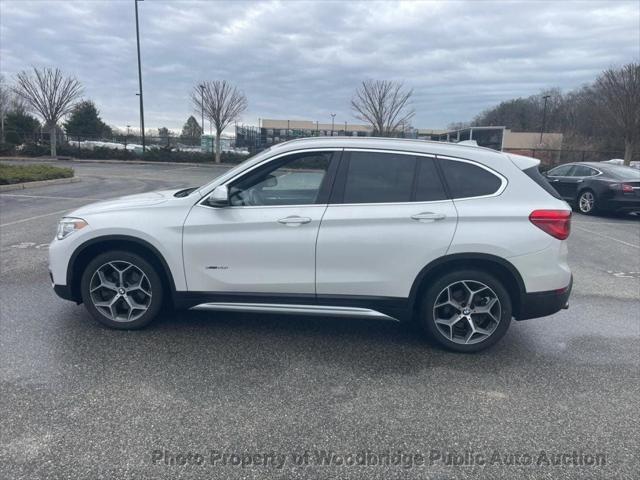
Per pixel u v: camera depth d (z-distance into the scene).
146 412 3.03
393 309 3.96
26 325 4.34
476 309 3.99
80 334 4.17
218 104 35.91
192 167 32.34
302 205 3.95
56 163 31.61
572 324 4.82
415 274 3.87
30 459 2.57
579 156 35.84
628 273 6.93
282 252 3.93
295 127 65.25
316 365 3.76
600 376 3.70
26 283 5.55
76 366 3.60
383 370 3.71
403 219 3.82
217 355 3.87
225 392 3.31
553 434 2.94
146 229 4.02
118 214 4.11
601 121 30.23
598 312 5.20
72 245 4.11
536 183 3.91
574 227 10.98
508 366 3.84
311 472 2.55
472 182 3.90
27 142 37.44
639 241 9.47
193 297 4.11
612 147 35.06
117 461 2.58
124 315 4.31
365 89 34.31
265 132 58.75
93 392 3.24
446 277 3.90
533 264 3.81
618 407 3.26
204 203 4.04
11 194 13.89
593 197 12.78
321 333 4.41
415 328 4.60
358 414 3.09
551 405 3.26
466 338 4.04
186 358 3.80
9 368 3.54
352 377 3.59
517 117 69.75
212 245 3.99
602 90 27.89
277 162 4.02
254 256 3.97
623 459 2.71
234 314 4.81
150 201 4.24
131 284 4.27
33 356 3.74
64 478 2.44
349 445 2.78
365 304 3.97
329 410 3.13
